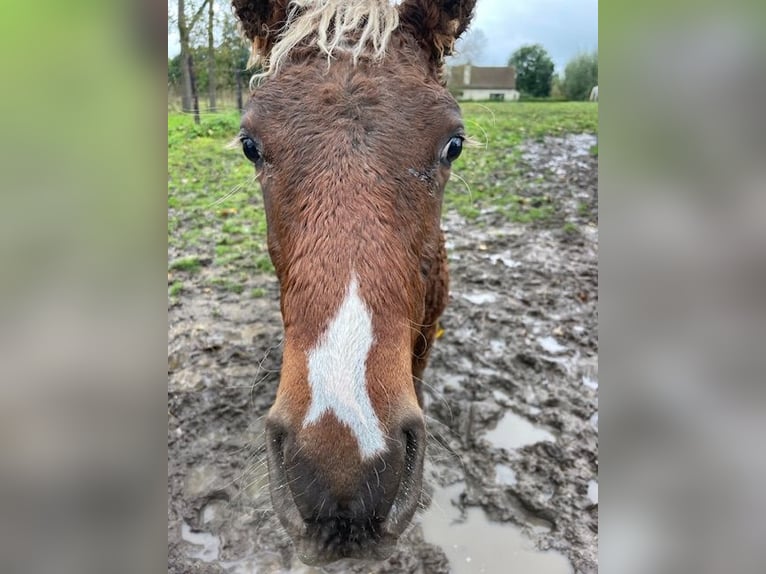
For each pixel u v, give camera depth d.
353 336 0.39
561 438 0.85
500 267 1.36
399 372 0.40
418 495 0.41
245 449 0.84
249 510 0.74
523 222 1.64
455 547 0.69
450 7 0.55
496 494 0.76
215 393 0.94
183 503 0.75
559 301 1.21
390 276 0.42
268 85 0.48
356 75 0.46
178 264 1.36
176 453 0.83
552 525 0.72
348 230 0.41
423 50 0.54
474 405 0.91
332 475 0.37
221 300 1.22
